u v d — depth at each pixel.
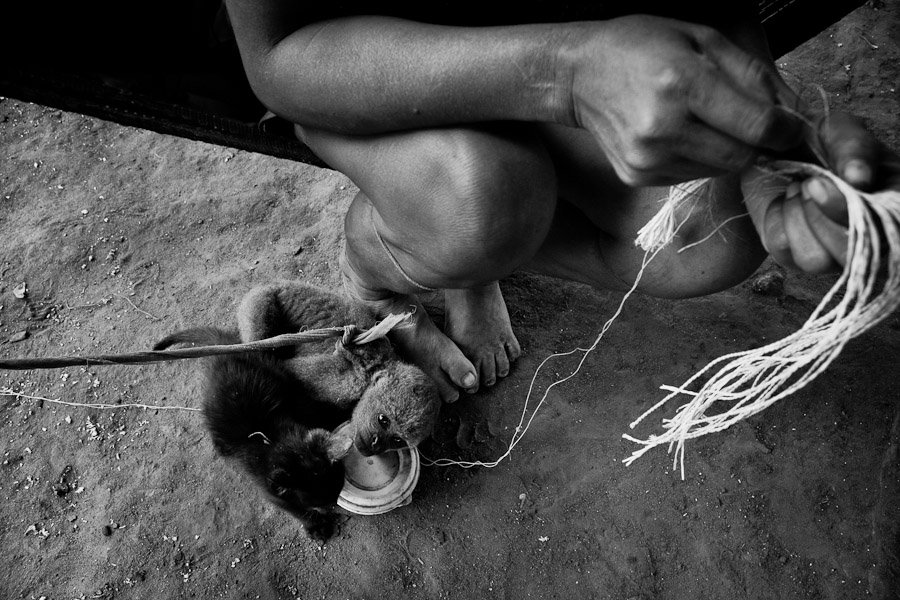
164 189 4.24
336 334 2.71
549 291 3.64
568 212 2.30
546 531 3.00
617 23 1.20
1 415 3.48
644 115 1.09
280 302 3.36
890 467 2.81
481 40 1.33
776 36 2.43
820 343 1.21
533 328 3.53
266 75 1.60
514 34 1.31
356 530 3.12
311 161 2.37
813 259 1.13
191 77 1.88
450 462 3.24
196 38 1.79
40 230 4.08
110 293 3.85
